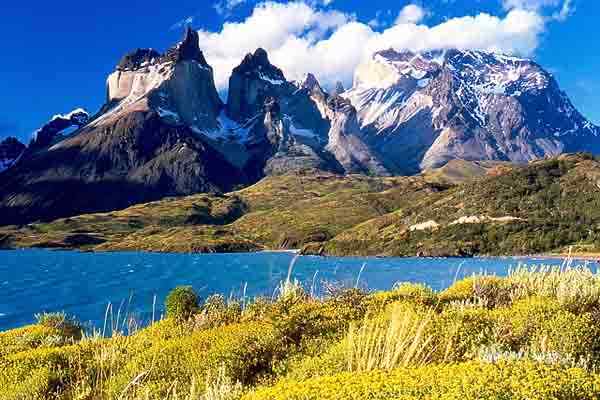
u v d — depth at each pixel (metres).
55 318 22.41
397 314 10.91
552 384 7.21
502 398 6.93
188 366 12.46
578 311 13.34
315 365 10.79
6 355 16.38
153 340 16.03
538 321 12.10
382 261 173.38
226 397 9.19
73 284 110.00
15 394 12.35
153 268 153.50
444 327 12.14
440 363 9.38
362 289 18.30
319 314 15.45
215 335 14.50
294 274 115.75
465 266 139.75
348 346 10.01
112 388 11.48
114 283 111.06
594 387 7.26
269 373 12.45
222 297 19.25
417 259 182.12
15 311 74.44
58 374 13.40
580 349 10.72
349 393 7.28
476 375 7.62
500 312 13.71
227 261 185.75
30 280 119.19
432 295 17.45
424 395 7.09
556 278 17.05
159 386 11.23
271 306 17.11
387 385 7.43
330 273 117.50
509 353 9.82
